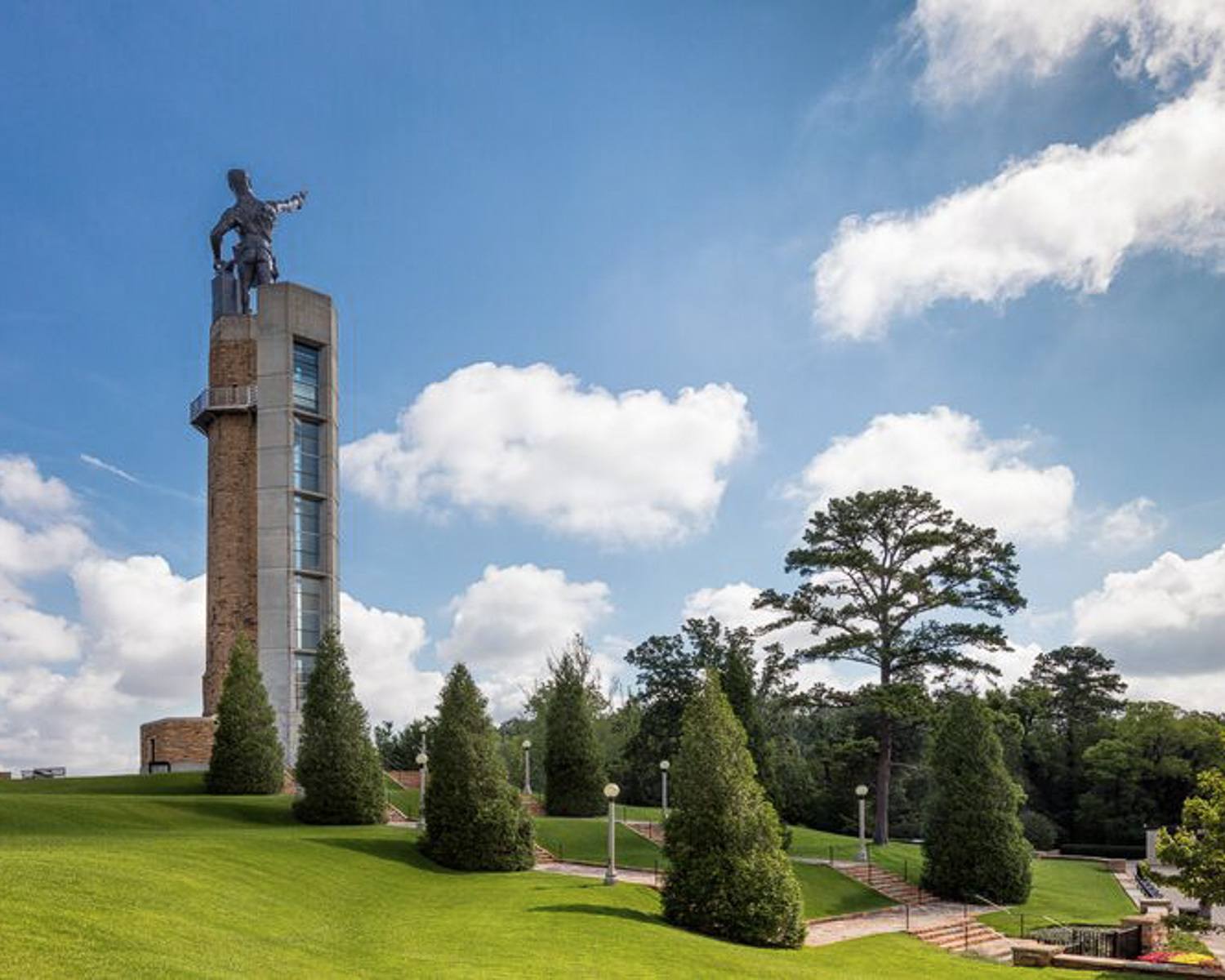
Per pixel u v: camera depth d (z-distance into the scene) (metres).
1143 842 79.44
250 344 68.06
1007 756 85.81
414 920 25.38
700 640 69.31
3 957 15.41
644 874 38.12
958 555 52.31
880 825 54.66
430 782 36.09
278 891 25.30
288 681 62.75
